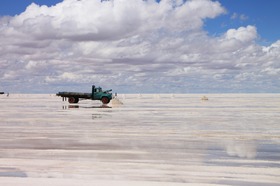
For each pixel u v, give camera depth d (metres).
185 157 9.35
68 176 7.20
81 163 8.54
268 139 12.66
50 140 12.47
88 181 6.63
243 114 24.72
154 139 12.66
